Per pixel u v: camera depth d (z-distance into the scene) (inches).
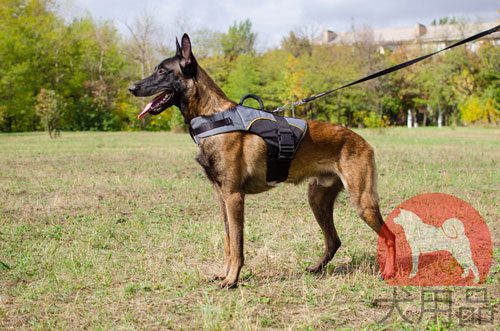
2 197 333.7
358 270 189.9
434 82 2053.4
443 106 2290.8
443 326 137.1
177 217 283.4
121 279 177.5
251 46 2699.3
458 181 396.5
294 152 176.6
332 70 1953.7
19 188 372.2
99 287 168.7
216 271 189.6
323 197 191.8
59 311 148.1
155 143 907.4
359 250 217.8
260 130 172.9
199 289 169.2
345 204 315.6
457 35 2389.3
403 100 2378.2
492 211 287.4
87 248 216.1
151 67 1888.5
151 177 437.4
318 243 230.1
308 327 135.0
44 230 245.4
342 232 245.3
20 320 141.5
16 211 294.4
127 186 386.6
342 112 2006.6
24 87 1545.3
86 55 1868.8
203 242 229.8
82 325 138.4
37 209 300.7
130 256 207.0
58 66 1748.3
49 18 1686.8
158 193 359.9
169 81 174.6
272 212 295.3
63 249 215.0
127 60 1962.4
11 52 1553.9
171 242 228.5
